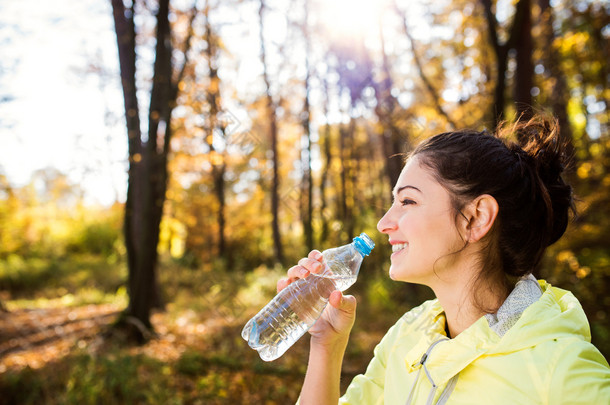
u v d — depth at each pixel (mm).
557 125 1031
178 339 6633
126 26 7281
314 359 1144
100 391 4395
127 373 4809
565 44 7793
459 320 951
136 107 7281
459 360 835
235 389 4918
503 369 770
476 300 917
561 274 6203
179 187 14789
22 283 12945
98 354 5449
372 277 8883
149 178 6855
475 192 910
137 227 7926
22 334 7074
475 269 926
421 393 900
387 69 8133
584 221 7031
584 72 9148
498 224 924
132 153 7230
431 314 1054
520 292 869
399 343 1055
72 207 21688
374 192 14250
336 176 13602
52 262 15062
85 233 18891
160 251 15516
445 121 8008
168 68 6727
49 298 12047
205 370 5398
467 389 814
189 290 11156
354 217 9977
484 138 978
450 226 920
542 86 8859
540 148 1001
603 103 11664
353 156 13281
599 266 6230
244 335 1295
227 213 18281
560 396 696
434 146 972
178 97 6855
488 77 9047
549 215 933
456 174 917
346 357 5934
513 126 1095
